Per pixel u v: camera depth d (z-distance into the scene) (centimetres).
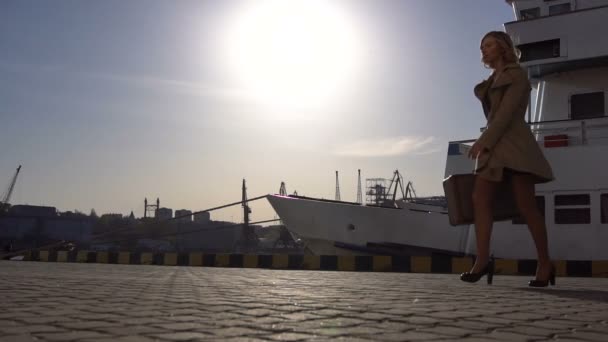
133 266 1527
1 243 10819
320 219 1512
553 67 1465
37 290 498
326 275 886
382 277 837
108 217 13688
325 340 246
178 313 334
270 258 1700
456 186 597
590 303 432
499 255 1375
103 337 243
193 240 12788
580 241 1314
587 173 1324
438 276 933
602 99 1453
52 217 12238
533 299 457
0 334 250
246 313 336
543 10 1750
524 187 559
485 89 589
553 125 1478
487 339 256
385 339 251
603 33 1370
